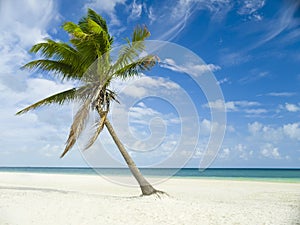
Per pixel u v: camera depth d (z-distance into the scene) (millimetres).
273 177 37031
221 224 5828
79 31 8742
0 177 23125
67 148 8516
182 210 6973
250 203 8594
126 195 10570
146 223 5805
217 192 12312
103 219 6078
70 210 6809
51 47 9461
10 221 5777
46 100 9898
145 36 8078
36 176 25047
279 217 6383
